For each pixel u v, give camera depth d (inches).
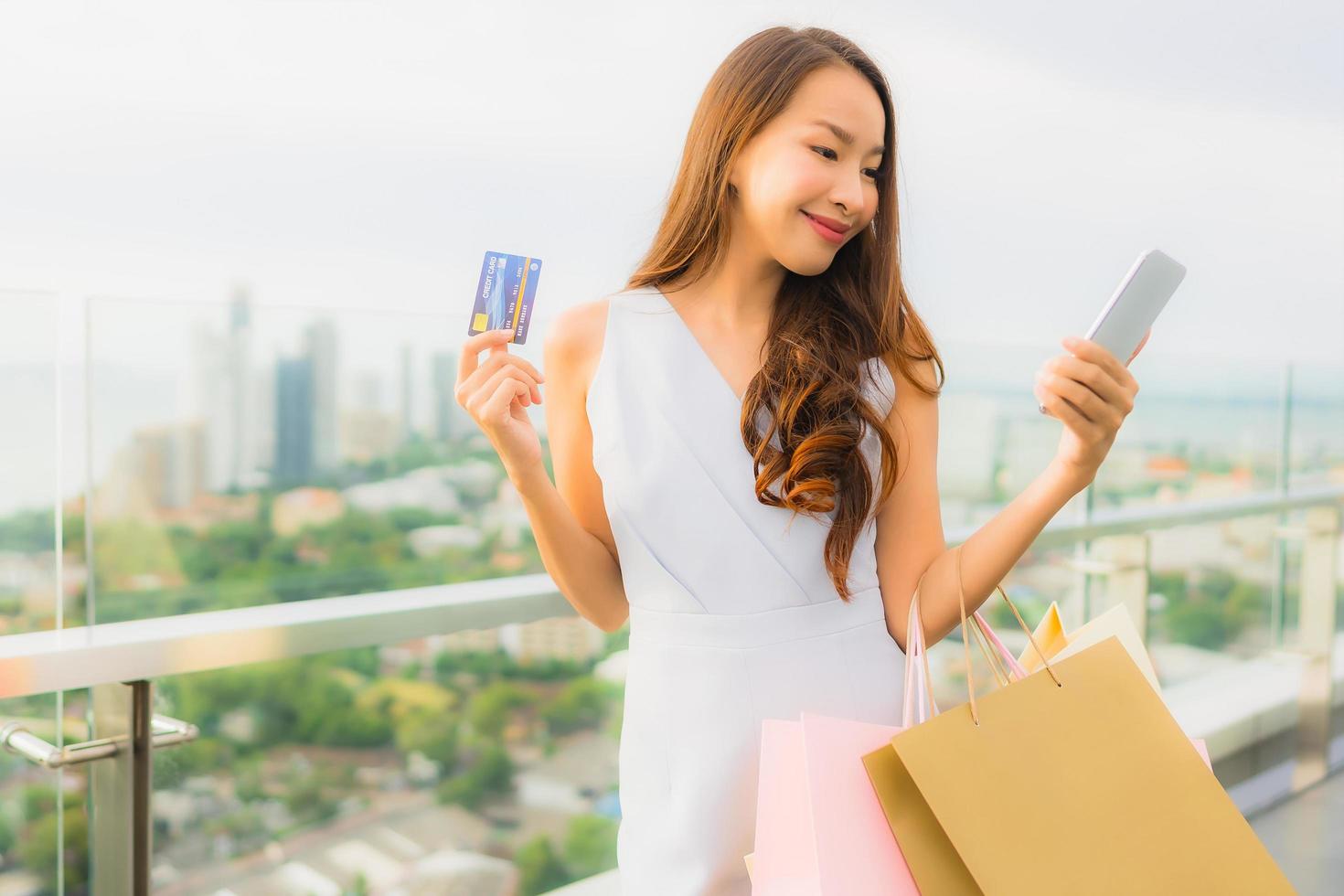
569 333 42.9
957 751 28.8
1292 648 112.2
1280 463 109.9
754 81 37.9
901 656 40.3
